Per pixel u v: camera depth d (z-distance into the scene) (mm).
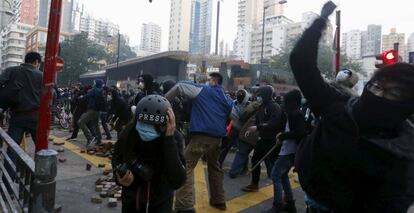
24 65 5430
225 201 5676
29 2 121875
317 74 1895
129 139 2652
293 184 7230
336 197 1807
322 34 1899
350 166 1745
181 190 4746
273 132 5902
